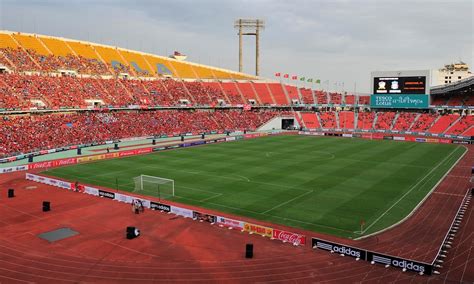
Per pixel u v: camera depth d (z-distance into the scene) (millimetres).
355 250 29188
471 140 100000
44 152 79438
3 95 86188
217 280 25984
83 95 102688
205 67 157250
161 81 132500
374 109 139375
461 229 35219
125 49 138625
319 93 157375
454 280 25484
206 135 116062
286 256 29781
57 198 47062
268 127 135625
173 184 52219
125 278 26422
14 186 53312
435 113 128500
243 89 150875
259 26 185875
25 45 108312
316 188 50281
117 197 46125
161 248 31656
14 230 36000
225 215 40031
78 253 30719
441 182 53844
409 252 30328
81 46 124812
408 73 119375
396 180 54750
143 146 90188
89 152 81875
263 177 56656
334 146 90438
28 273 27344
